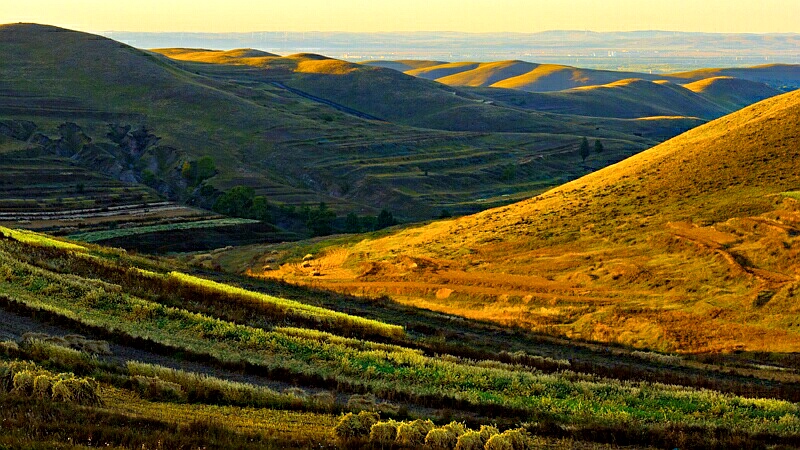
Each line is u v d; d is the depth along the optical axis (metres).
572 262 92.12
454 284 91.38
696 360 59.72
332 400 37.34
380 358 47.44
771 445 34.34
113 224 179.75
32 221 180.50
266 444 28.17
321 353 47.38
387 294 92.06
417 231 132.00
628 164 137.12
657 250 88.56
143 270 74.12
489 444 30.33
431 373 44.81
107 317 49.78
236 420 32.16
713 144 123.44
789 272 74.56
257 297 66.56
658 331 67.81
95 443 26.14
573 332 72.06
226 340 48.22
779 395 46.56
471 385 43.22
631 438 34.19
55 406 29.69
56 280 57.56
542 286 85.81
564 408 39.56
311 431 31.55
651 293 78.19
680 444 33.53
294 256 130.50
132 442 26.20
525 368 49.75
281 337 50.00
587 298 79.56
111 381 36.00
